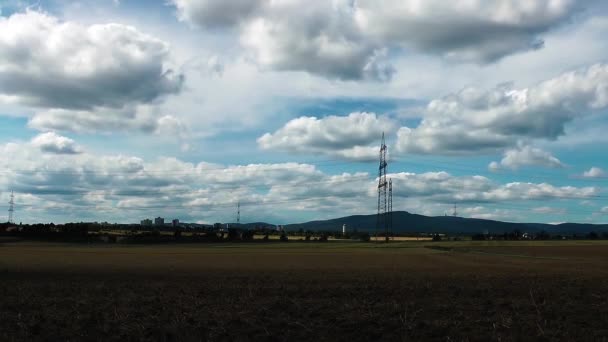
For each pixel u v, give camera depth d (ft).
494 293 105.40
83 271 165.89
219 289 112.78
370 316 79.41
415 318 79.05
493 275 148.46
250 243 533.55
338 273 159.33
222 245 488.44
